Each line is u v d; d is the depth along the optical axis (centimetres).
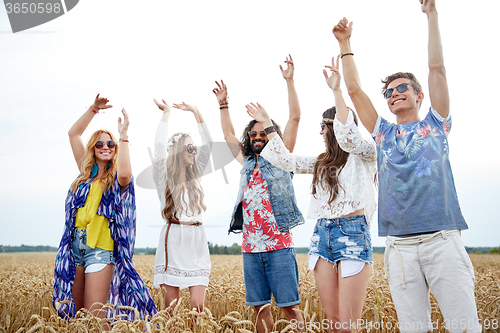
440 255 253
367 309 357
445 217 257
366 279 303
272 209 359
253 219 368
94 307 337
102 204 378
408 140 281
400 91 296
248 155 409
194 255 390
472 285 249
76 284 371
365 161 328
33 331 253
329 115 351
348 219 316
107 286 364
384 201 283
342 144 311
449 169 271
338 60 329
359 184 318
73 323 262
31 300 419
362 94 312
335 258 312
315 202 351
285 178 375
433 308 362
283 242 354
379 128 304
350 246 306
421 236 262
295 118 411
